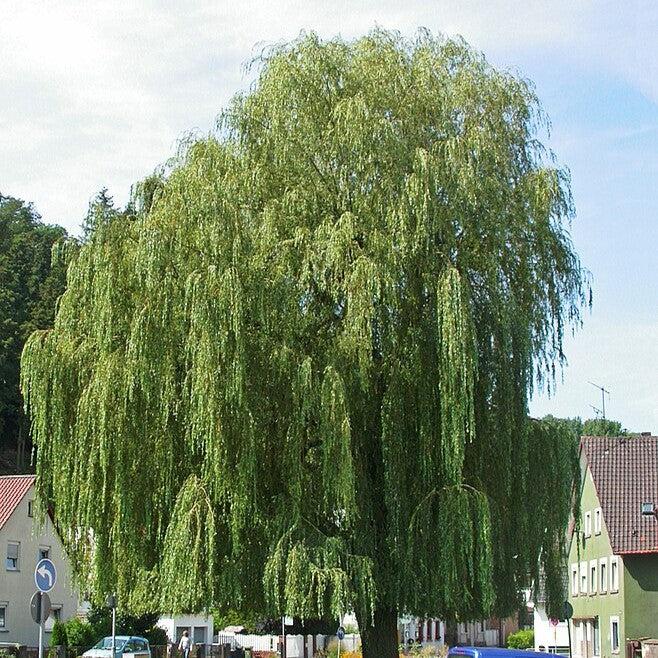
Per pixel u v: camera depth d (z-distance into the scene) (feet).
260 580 83.76
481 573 81.66
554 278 91.81
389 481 85.05
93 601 91.97
